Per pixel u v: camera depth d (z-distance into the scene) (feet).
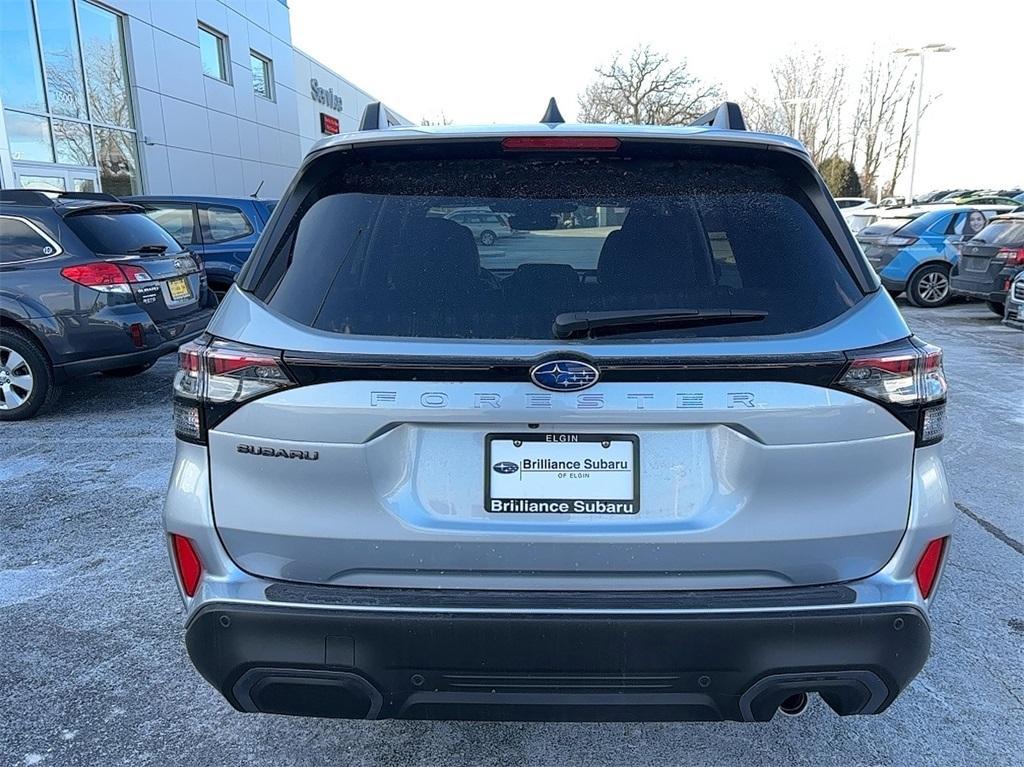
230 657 6.00
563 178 6.68
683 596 5.91
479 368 5.69
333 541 5.96
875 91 139.95
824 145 149.69
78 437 18.99
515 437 5.84
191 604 6.20
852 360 5.78
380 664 5.87
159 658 9.62
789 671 5.87
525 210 6.54
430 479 5.92
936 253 43.47
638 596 5.90
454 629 5.78
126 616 10.63
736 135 6.64
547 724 8.36
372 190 6.68
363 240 6.47
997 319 39.14
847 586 6.05
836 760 7.79
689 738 8.14
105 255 20.24
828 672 5.91
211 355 5.99
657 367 5.67
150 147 56.34
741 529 5.88
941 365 6.23
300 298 6.20
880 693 6.11
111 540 13.08
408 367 5.71
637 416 5.73
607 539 5.87
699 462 5.90
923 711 8.55
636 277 6.33
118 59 53.26
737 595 5.93
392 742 8.09
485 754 7.91
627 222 6.56
